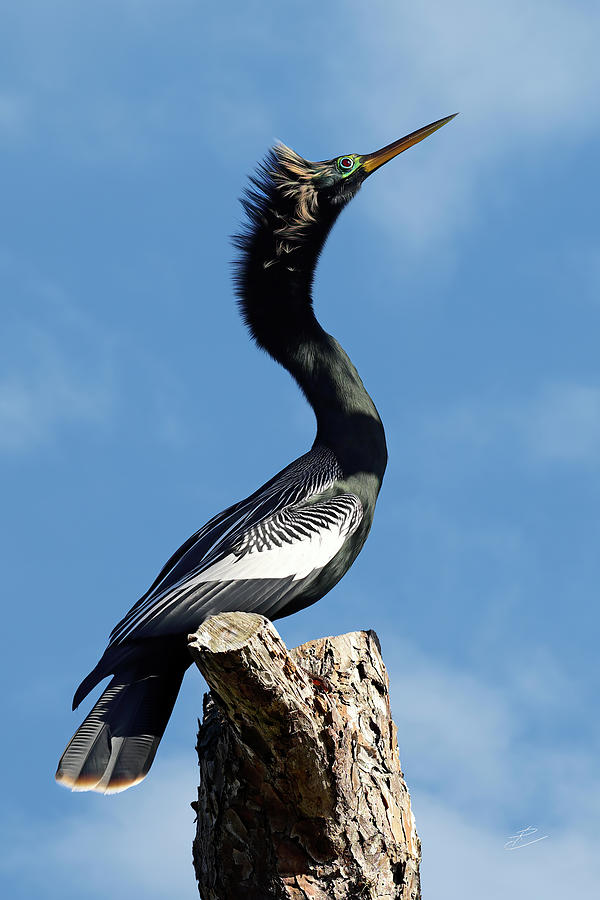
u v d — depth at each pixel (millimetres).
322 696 7992
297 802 7949
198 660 7367
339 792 7918
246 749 7863
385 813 8312
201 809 8742
